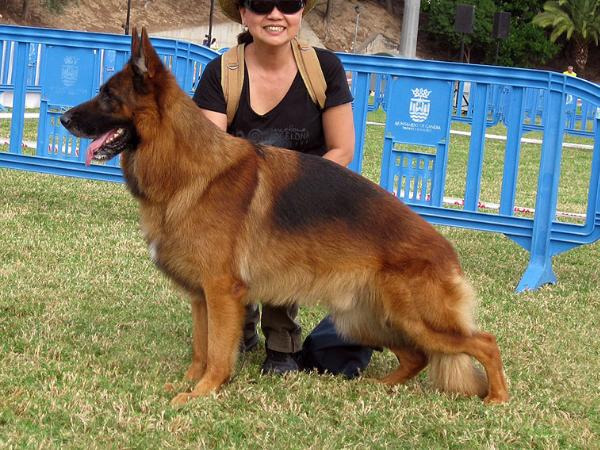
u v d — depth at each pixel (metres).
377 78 15.70
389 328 4.59
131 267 6.93
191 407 4.11
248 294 4.37
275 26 4.60
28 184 10.41
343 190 4.35
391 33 58.47
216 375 4.34
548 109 7.47
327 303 4.41
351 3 59.34
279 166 4.35
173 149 4.14
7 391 4.11
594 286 7.80
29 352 4.72
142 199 4.27
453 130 27.00
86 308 5.76
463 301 4.38
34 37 9.20
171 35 48.78
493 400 4.51
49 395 4.09
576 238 7.66
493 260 8.62
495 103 17.88
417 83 7.99
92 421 3.80
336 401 4.41
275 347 4.89
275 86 4.79
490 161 18.38
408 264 4.29
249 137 4.84
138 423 3.83
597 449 4.05
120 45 8.94
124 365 4.70
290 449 3.74
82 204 9.56
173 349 5.07
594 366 5.34
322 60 4.81
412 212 4.46
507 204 7.89
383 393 4.56
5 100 20.06
